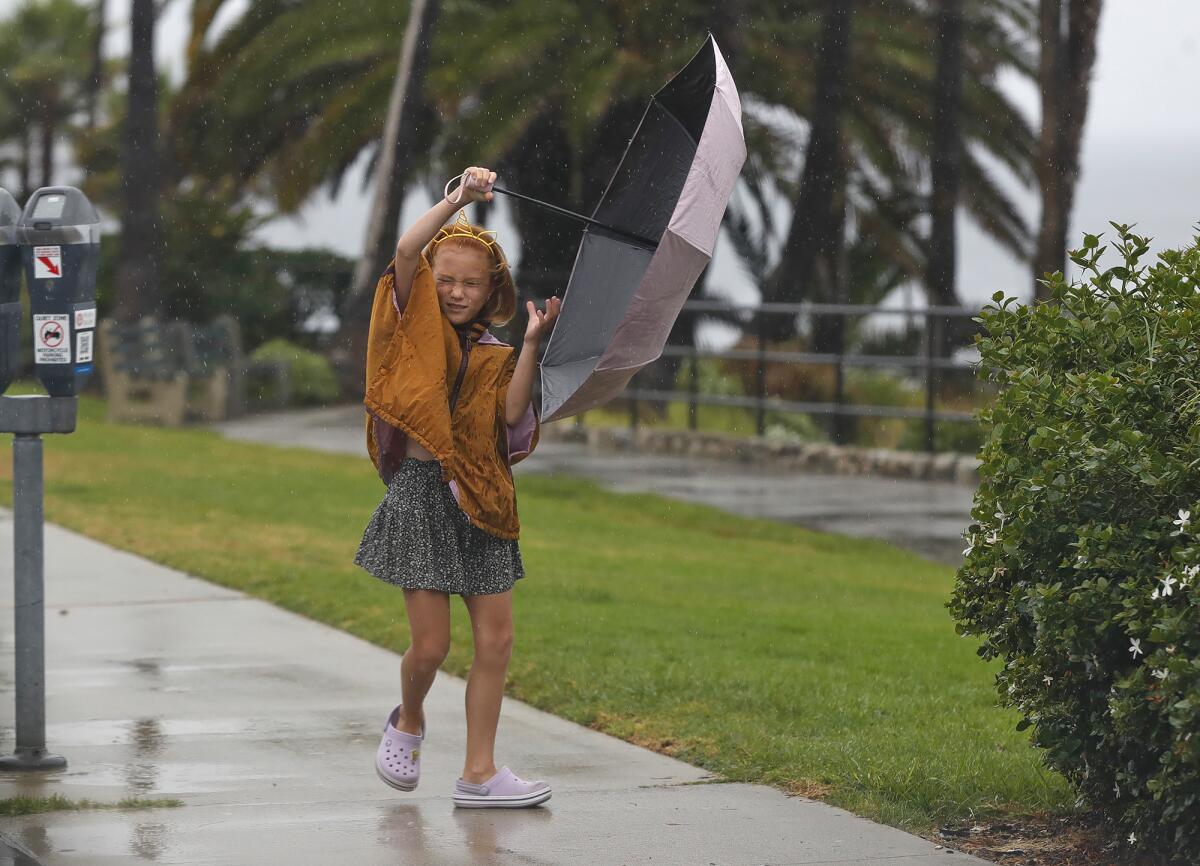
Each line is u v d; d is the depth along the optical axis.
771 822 5.46
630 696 7.35
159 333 26.34
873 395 25.02
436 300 5.42
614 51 28.41
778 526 15.78
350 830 5.35
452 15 30.19
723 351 23.45
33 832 5.30
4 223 6.02
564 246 32.72
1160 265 5.23
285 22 30.75
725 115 5.38
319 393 30.20
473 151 28.84
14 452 6.16
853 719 6.98
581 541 14.12
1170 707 4.37
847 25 27.39
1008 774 5.89
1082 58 26.56
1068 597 4.92
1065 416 5.00
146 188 30.97
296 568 11.25
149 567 11.48
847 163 31.50
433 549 5.48
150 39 30.77
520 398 5.57
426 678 5.60
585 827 5.40
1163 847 4.87
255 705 7.30
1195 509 4.54
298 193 31.78
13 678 7.94
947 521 16.33
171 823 5.42
